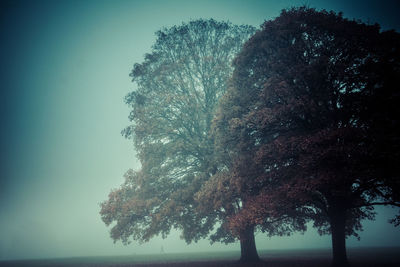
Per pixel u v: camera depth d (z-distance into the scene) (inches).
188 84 844.6
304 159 438.6
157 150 755.4
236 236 586.2
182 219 692.7
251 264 644.1
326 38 547.5
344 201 530.6
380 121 459.2
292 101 495.5
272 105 550.3
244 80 618.5
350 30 514.3
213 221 743.1
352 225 706.2
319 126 530.6
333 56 546.9
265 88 531.2
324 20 541.0
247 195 569.6
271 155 493.7
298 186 434.9
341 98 510.9
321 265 588.1
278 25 576.1
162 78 804.0
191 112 786.8
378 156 411.2
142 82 852.6
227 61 852.0
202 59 831.7
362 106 493.4
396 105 459.5
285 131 559.5
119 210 746.2
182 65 824.9
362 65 494.6
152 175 750.5
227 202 603.5
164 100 768.3
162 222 717.9
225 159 648.4
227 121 589.3
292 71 525.0
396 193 455.2
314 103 508.4
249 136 575.8
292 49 548.4
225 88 794.2
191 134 804.0
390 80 473.7
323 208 567.2
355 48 513.3
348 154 428.8
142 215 740.7
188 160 816.3
